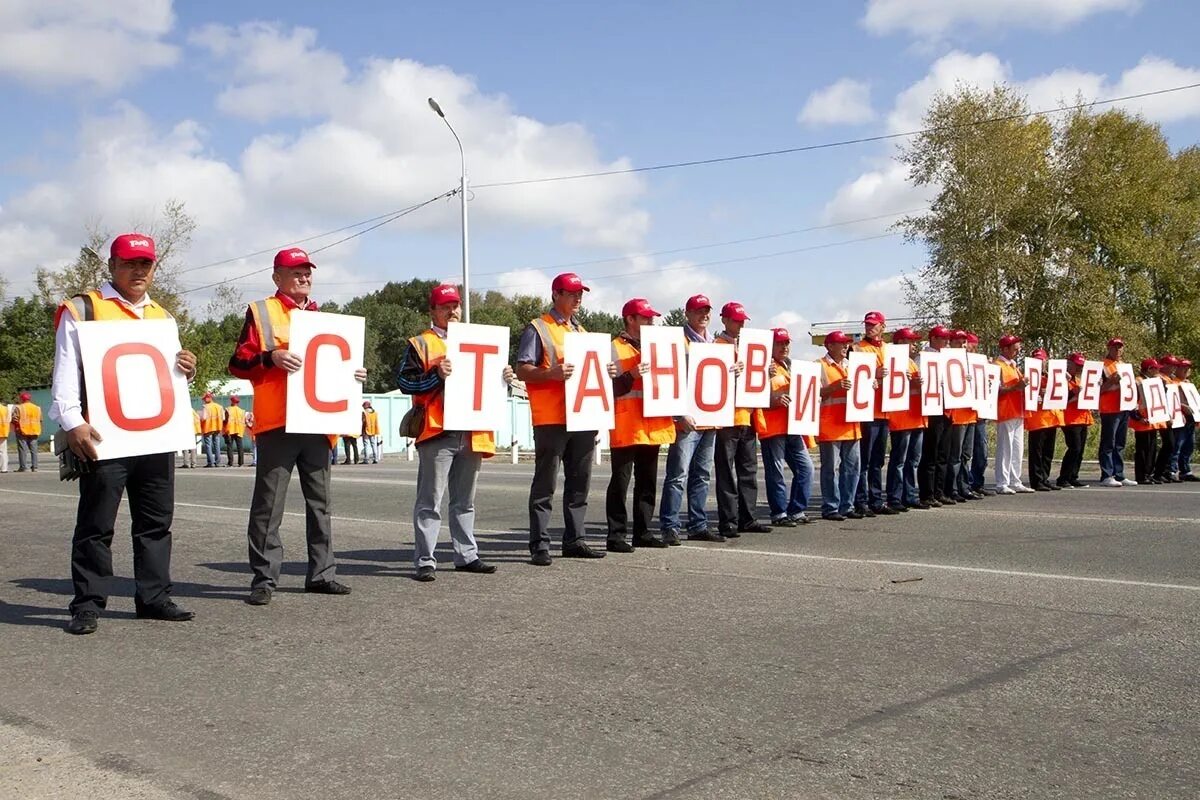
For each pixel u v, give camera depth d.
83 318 6.18
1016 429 15.16
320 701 4.82
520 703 4.75
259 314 7.04
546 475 8.58
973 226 41.28
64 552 9.70
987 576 7.72
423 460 7.90
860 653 5.52
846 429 11.52
